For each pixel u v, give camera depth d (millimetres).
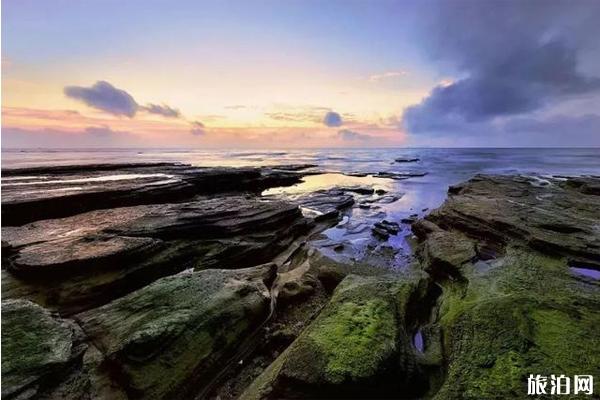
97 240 10453
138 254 9906
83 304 8531
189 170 34281
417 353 6297
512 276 8781
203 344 6734
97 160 61312
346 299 7363
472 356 5578
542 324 6070
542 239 11273
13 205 14484
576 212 16219
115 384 5742
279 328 8461
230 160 85188
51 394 4805
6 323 5551
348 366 5246
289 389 5230
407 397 5375
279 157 107500
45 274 8492
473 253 11359
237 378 6992
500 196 21094
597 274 9578
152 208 16234
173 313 6961
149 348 6027
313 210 21891
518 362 5203
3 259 9461
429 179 42375
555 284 8195
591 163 65875
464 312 7012
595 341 5551
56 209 15969
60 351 5168
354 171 54312
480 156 100312
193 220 13211
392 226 18531
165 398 5848
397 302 7426
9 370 4656
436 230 15391
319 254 14125
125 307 7328
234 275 9492
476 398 4699
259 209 16312
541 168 54875
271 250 14102
